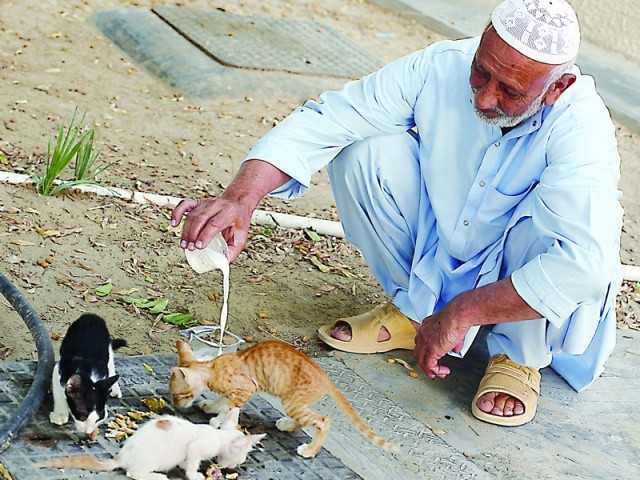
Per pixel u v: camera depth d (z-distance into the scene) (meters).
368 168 4.79
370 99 4.66
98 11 9.16
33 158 6.52
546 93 4.21
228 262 4.34
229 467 3.87
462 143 4.57
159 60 8.46
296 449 4.13
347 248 6.23
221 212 4.29
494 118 4.25
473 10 10.96
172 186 6.56
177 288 5.41
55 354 4.55
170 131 7.41
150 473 3.70
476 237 4.66
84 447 3.85
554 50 4.01
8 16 8.77
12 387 4.16
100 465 3.71
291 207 6.66
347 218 5.07
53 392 3.98
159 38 8.77
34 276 5.21
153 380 4.41
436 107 4.60
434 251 4.84
